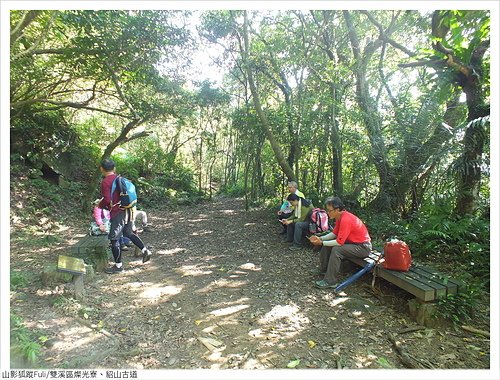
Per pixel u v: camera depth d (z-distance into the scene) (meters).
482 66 4.62
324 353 2.49
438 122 5.26
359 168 6.53
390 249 3.29
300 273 4.16
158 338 2.67
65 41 5.99
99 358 2.36
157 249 5.32
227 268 4.39
